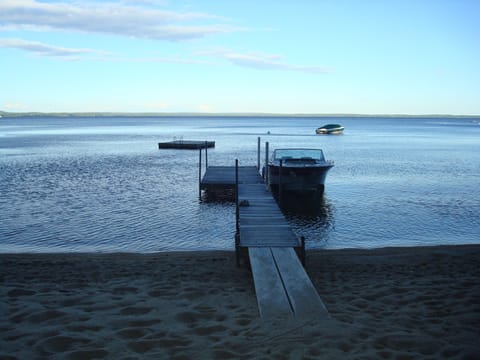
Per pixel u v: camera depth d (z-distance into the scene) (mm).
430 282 8922
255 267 8766
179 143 59625
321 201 22766
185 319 6527
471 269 10453
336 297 7801
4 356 5188
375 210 20359
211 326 6168
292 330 5961
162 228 16766
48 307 7031
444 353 5336
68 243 14672
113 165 38625
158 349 5434
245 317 6574
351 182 29234
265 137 91625
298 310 6672
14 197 22828
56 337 5699
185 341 5656
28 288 8406
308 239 15469
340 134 104562
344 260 11594
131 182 28547
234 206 21078
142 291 8133
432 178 31203
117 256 12109
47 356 5211
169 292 8047
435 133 112312
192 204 21500
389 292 8094
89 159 44062
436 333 5992
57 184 27406
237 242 10688
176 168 36562
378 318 6621
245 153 53469
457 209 20453
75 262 11305
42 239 15141
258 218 14500
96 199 22516
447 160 44125
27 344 5555
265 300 7051
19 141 75062
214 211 19891
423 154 51344
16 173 32562
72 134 102812
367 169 36375
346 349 5395
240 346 5480
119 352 5340
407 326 6285
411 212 19875
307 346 5438
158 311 6871
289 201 22938
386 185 27969
